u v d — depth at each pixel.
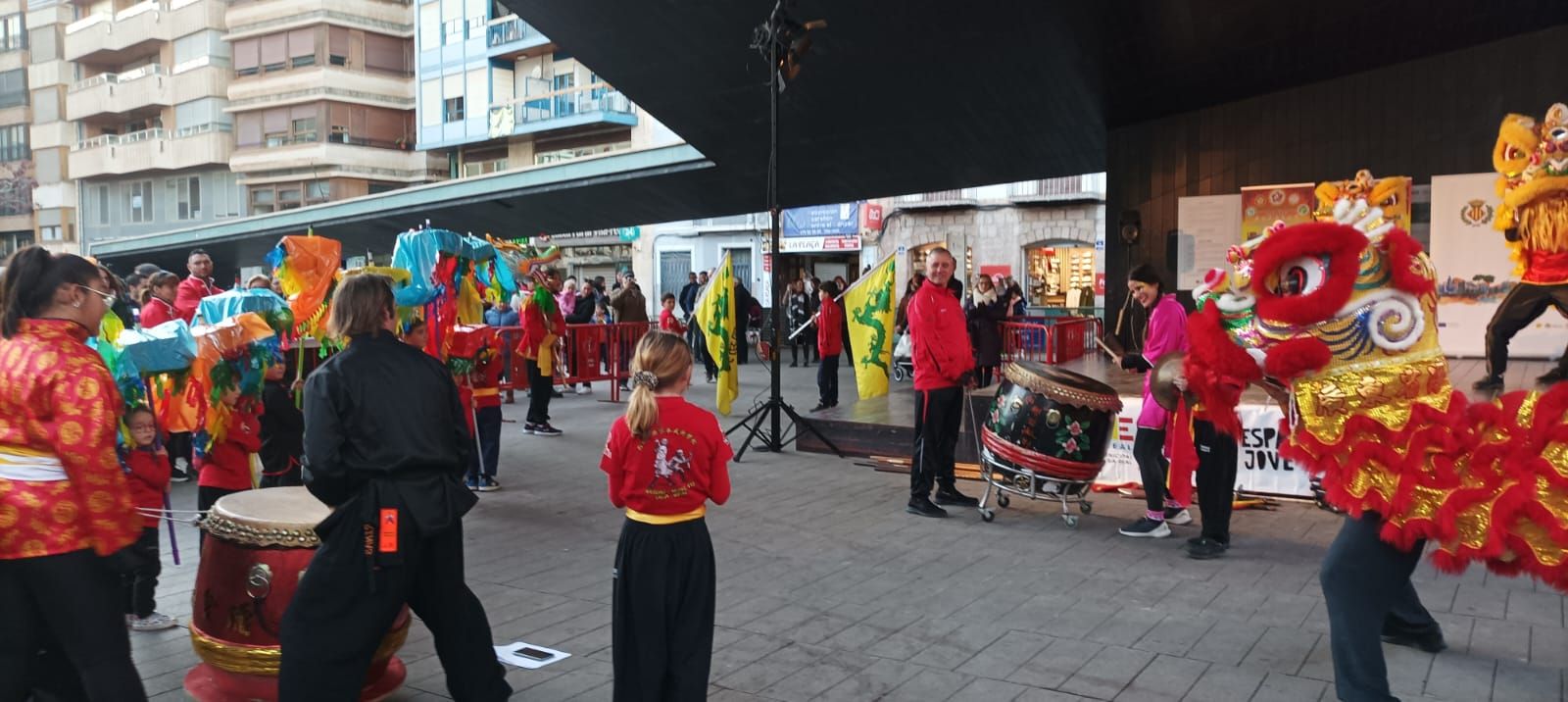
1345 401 3.78
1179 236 12.71
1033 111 13.30
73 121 53.31
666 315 16.50
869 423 10.12
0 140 56.25
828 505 7.91
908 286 16.84
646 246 36.91
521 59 39.41
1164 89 11.88
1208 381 4.24
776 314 10.52
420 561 3.61
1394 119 10.86
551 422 12.98
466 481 8.60
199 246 28.16
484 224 22.09
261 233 25.59
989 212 31.53
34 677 3.29
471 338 8.12
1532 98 9.91
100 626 3.21
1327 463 3.82
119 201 51.69
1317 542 6.65
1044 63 11.77
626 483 3.64
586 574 6.11
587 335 15.73
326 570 3.43
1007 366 7.44
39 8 54.53
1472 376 9.62
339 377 3.46
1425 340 3.76
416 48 41.09
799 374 19.45
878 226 33.38
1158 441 6.75
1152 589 5.63
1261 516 7.41
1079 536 6.89
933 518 7.45
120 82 49.72
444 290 7.72
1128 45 10.88
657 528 3.62
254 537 3.86
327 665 3.41
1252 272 3.89
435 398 3.62
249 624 3.84
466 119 39.94
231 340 5.11
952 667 4.48
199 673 4.17
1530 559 3.50
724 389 10.92
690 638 3.61
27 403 3.11
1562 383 3.56
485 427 8.56
